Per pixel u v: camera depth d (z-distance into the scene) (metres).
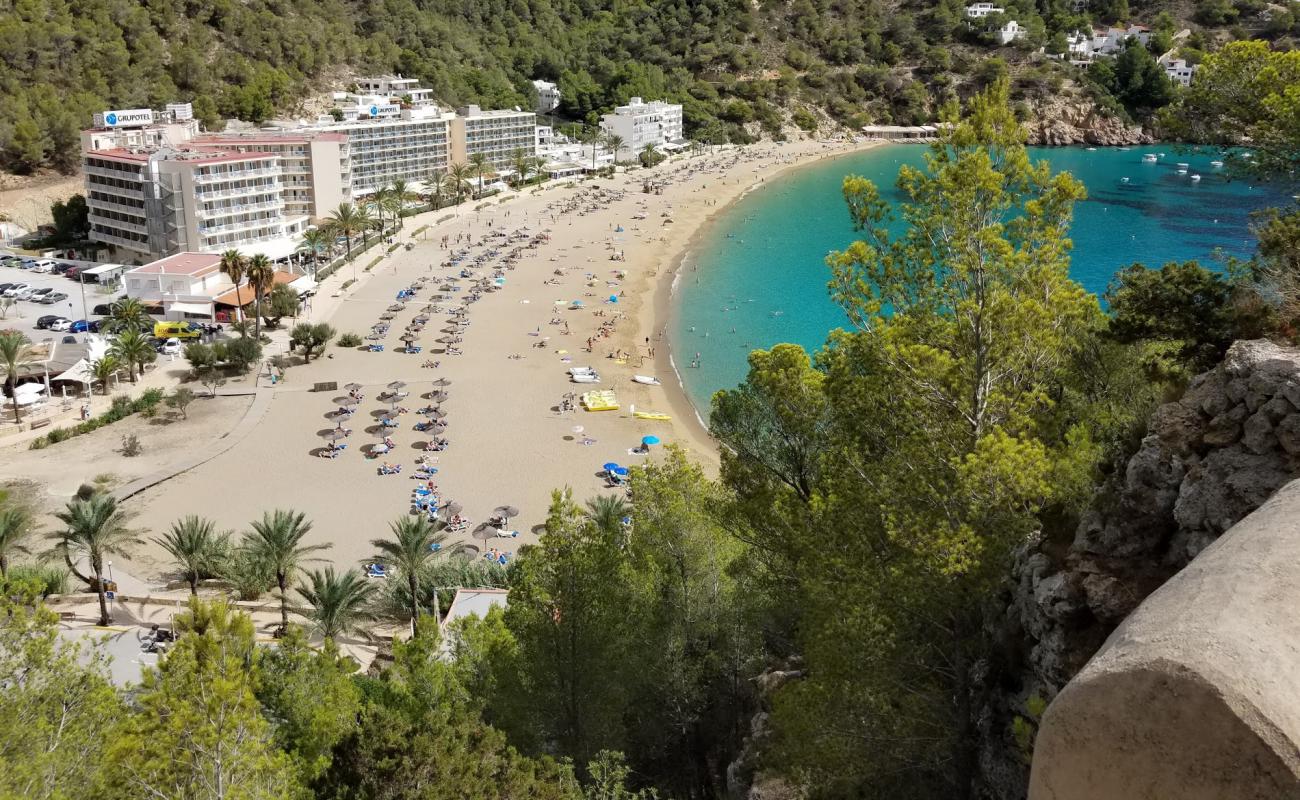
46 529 54.44
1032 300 19.45
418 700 26.66
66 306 94.44
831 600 18.47
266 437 68.06
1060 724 4.32
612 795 19.95
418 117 162.38
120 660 39.03
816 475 25.23
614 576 24.83
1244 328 17.20
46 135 133.25
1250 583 4.31
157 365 81.12
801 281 114.75
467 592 43.00
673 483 30.16
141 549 53.09
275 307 91.19
